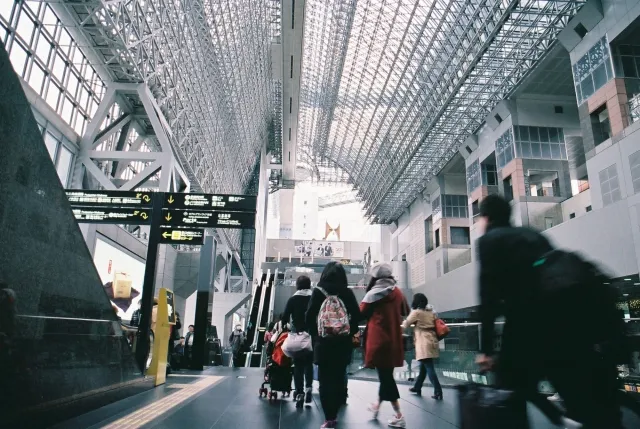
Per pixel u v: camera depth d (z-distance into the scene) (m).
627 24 21.78
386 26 33.84
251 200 11.17
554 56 29.22
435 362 8.75
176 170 25.38
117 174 26.52
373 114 44.19
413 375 9.30
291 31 38.38
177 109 28.20
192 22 26.66
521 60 28.41
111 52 20.47
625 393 2.45
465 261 47.66
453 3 27.25
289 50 41.28
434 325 6.81
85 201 10.86
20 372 3.50
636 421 2.46
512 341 2.41
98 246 18.36
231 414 5.02
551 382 2.46
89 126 21.95
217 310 35.38
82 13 18.20
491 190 38.12
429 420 4.73
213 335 18.94
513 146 33.25
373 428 4.32
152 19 21.70
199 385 8.20
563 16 25.55
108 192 10.95
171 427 4.09
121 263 20.38
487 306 2.44
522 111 33.72
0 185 3.38
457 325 7.82
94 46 20.27
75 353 4.42
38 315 3.85
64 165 20.62
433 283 46.06
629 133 21.38
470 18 26.20
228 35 32.78
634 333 4.87
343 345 4.42
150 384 7.38
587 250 23.16
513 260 2.41
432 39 29.36
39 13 17.34
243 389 7.69
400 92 38.78
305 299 6.06
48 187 4.01
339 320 4.41
